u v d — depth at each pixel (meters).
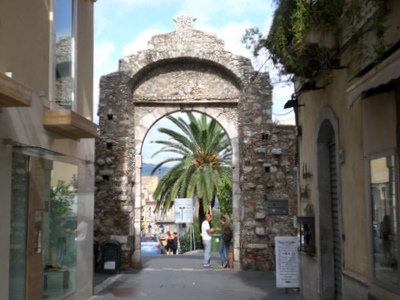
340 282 9.62
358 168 7.81
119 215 17.42
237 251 18.30
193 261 20.55
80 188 11.82
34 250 9.02
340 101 8.66
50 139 9.86
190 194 30.56
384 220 6.69
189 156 29.61
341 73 8.58
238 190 18.61
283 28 8.31
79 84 11.82
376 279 7.01
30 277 8.82
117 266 16.64
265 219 17.66
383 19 6.19
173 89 18.64
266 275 16.36
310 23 8.02
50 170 9.92
